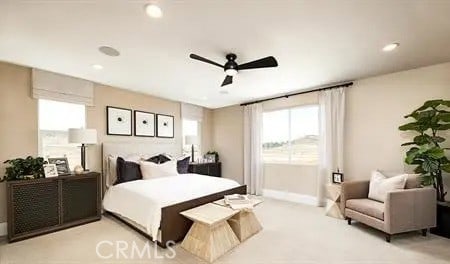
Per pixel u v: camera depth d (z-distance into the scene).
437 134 3.23
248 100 5.49
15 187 2.80
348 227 3.26
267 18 2.04
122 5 1.85
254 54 2.83
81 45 2.58
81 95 3.83
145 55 2.87
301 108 4.85
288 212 3.99
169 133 5.31
